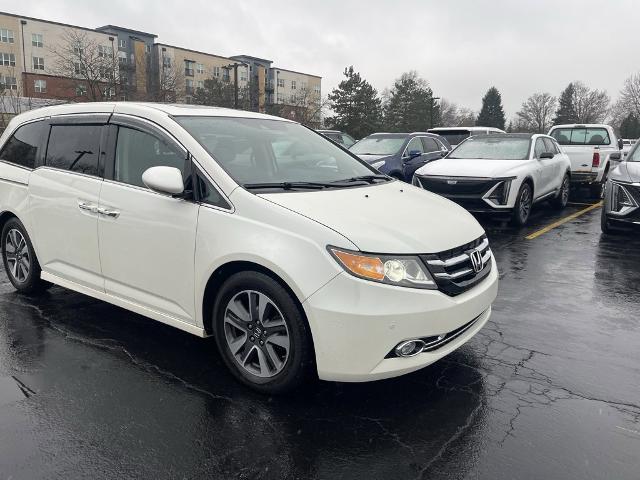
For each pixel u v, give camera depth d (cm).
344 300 288
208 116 405
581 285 572
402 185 432
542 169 986
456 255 328
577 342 417
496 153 1009
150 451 272
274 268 302
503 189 873
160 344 401
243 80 8638
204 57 8231
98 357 377
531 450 277
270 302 313
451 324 308
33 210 453
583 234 856
